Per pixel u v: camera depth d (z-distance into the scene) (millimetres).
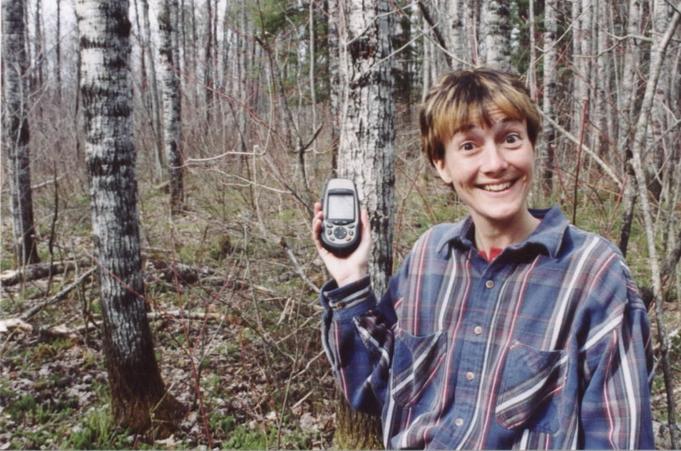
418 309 1479
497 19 6820
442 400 1374
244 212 6367
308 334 4957
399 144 8055
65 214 9359
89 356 5594
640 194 2008
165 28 11250
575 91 10875
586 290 1261
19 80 8102
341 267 1565
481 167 1357
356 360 1551
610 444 1167
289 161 5562
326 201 1579
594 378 1216
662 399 3768
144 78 16125
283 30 12383
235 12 15531
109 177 4141
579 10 9125
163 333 5676
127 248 4238
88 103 4086
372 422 3520
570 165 6504
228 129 9898
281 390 4516
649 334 1259
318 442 4039
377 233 3301
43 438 4293
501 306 1338
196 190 9836
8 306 6738
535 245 1323
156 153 15078
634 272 4855
